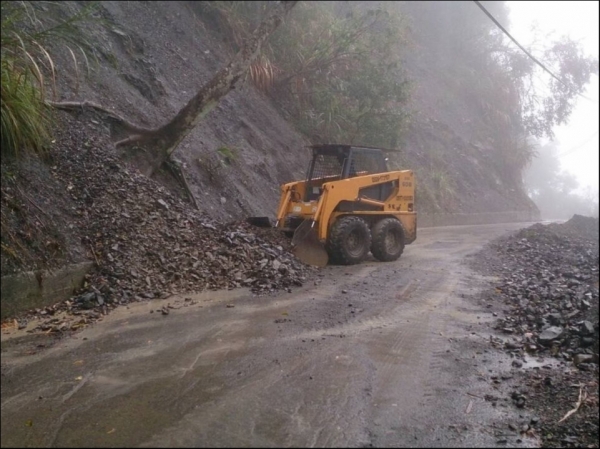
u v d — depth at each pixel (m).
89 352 4.79
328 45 16.84
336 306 6.53
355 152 10.30
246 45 10.34
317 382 4.26
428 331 5.72
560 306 6.75
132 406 3.77
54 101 8.75
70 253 6.48
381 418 3.70
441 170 23.44
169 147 9.98
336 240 9.25
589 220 19.53
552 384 4.39
